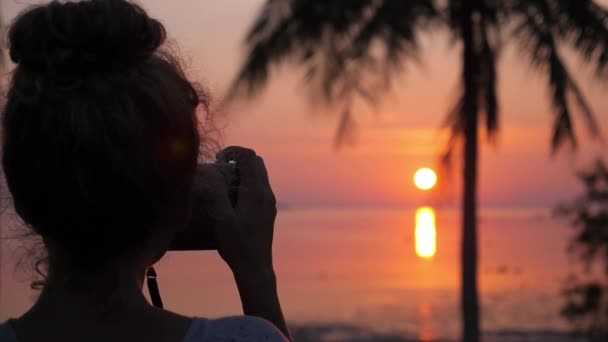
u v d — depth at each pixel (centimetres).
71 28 77
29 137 74
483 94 976
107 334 78
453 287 3538
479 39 960
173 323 80
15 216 83
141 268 81
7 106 77
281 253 6044
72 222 75
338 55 973
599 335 1212
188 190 82
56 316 79
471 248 963
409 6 902
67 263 79
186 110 80
